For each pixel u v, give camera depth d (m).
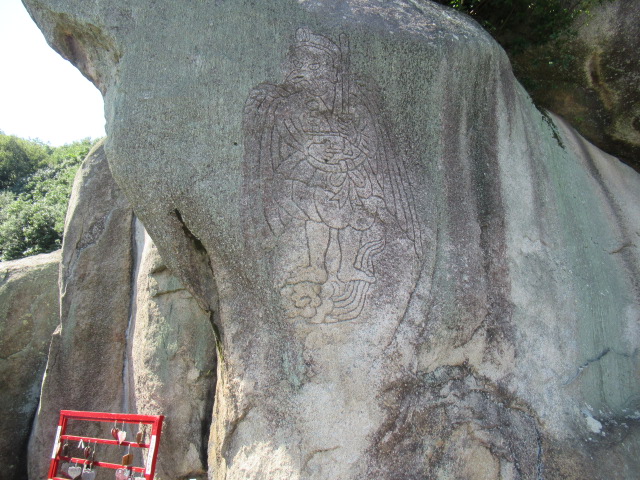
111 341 3.07
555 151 2.49
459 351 1.95
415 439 1.80
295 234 1.86
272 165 1.88
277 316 1.83
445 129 2.10
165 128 1.87
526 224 2.22
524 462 1.88
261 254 1.85
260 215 1.85
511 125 2.28
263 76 1.91
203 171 1.86
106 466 2.51
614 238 2.57
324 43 1.97
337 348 1.82
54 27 2.02
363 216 1.92
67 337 3.04
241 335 1.85
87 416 2.60
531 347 2.07
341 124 1.96
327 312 1.84
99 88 2.12
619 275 2.50
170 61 1.90
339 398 1.78
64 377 3.00
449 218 2.04
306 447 1.73
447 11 2.31
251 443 1.77
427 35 2.08
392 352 1.85
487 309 2.03
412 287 1.92
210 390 2.71
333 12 2.01
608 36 2.51
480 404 1.91
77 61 2.12
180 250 1.92
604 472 1.92
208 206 1.86
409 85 2.05
